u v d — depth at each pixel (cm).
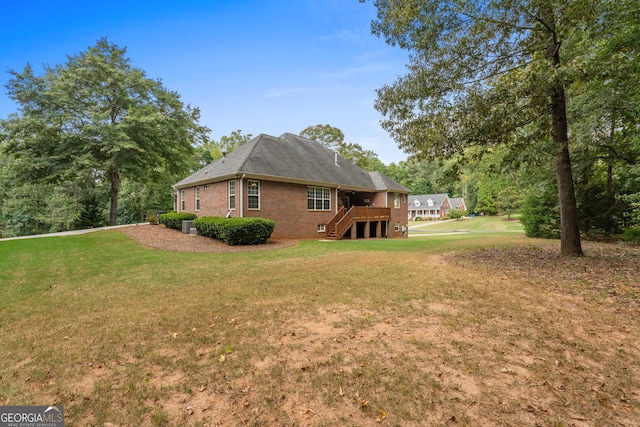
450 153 806
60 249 1059
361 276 650
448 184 927
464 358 303
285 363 298
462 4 684
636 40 787
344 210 1981
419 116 860
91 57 1797
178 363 301
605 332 358
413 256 934
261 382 267
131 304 497
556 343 333
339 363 296
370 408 231
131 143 1800
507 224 3800
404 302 473
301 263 837
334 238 1727
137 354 322
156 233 1502
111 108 1936
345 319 411
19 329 398
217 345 339
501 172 941
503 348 323
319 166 1964
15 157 1794
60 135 1798
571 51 870
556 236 1527
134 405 239
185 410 232
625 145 1097
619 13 698
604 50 822
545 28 699
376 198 2348
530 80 602
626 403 232
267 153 1692
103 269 779
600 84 932
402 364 293
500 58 772
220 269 770
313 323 399
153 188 3222
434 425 212
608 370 279
